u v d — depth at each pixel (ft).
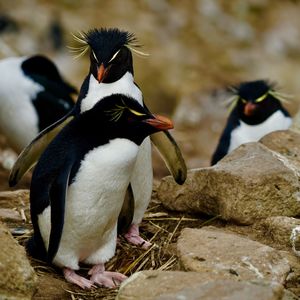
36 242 30.14
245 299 23.80
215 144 72.90
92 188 27.96
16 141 54.85
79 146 28.14
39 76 54.39
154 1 91.97
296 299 26.76
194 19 92.17
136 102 28.19
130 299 24.75
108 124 27.81
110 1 88.94
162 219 35.42
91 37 31.78
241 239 28.94
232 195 32.60
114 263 31.65
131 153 28.09
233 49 90.02
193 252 27.89
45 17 79.92
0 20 78.02
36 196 28.86
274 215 32.55
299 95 84.99
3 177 53.26
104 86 30.22
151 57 83.87
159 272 26.07
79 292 28.96
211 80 83.56
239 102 49.83
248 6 96.02
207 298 24.00
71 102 54.13
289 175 32.81
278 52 91.40
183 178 33.01
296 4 98.17
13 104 53.21
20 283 25.99
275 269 27.22
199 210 35.06
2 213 35.88
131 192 31.48
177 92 81.46
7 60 55.21
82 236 28.84
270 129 49.08
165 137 32.24
